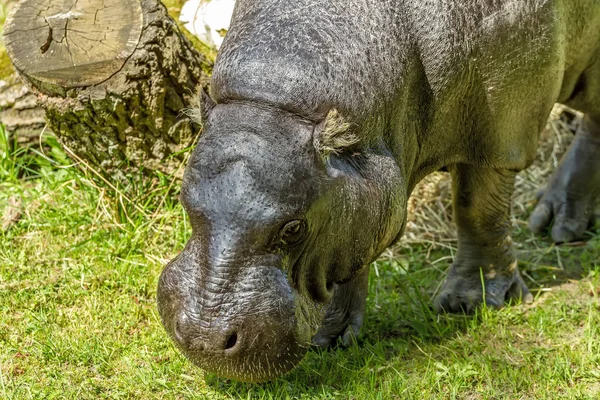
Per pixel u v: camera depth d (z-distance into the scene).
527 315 10.45
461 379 9.10
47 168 12.88
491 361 9.46
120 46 11.22
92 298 10.38
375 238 8.27
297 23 7.94
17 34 11.41
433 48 8.51
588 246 12.04
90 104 11.31
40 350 9.53
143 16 11.28
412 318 10.29
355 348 9.57
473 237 10.65
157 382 9.02
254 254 7.46
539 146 14.13
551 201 12.56
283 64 7.76
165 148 11.89
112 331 9.88
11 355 9.52
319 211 7.64
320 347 9.64
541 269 11.62
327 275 8.12
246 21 8.12
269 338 7.50
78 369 9.31
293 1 8.06
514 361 9.49
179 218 11.73
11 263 10.96
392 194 8.27
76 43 11.29
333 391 8.95
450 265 11.17
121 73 11.23
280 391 8.92
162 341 9.70
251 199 7.38
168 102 11.66
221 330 7.40
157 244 11.48
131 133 11.67
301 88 7.71
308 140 7.61
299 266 7.81
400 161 8.59
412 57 8.41
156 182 12.06
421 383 9.05
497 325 10.21
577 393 8.83
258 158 7.45
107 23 11.33
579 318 10.27
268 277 7.48
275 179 7.42
